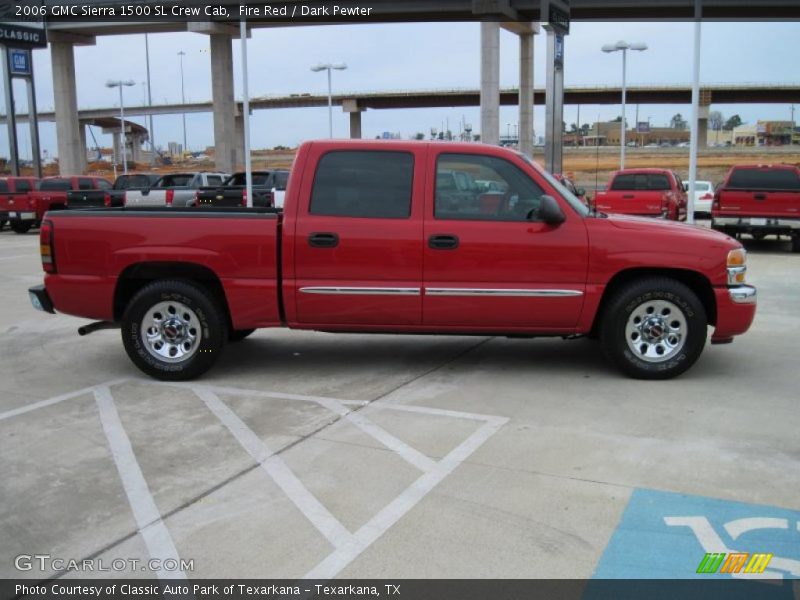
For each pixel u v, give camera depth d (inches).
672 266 248.1
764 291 453.1
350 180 254.1
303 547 147.0
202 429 214.2
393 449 196.4
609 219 255.8
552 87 1312.7
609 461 186.5
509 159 252.4
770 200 651.5
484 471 181.2
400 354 301.6
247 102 848.9
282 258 253.3
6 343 332.8
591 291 250.4
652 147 4261.8
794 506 161.5
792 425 212.2
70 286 261.4
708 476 177.3
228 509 163.8
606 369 275.1
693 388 249.4
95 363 294.7
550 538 148.6
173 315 263.1
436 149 253.1
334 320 256.7
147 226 256.7
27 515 162.6
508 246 248.7
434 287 250.4
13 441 206.8
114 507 165.8
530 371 273.0
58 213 262.5
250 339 331.6
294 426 215.3
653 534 149.8
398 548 145.7
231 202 889.5
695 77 707.4
